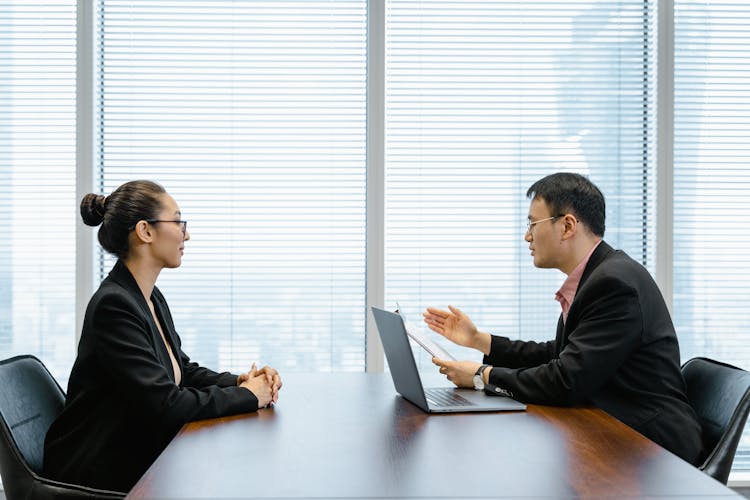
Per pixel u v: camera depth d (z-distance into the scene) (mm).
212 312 3219
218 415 1777
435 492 1180
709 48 3316
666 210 3264
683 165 3318
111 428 1856
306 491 1188
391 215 3248
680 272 3320
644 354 2008
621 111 3303
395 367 1982
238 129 3227
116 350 1816
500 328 3277
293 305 3242
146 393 1762
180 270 3205
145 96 3201
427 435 1573
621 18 3309
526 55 3287
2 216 3191
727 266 3336
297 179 3238
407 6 3254
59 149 3197
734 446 1815
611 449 1448
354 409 1866
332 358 3252
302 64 3242
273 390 1899
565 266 2238
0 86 3191
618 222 3301
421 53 3260
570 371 1891
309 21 3242
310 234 3244
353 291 3258
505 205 3279
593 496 1153
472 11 3271
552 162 3293
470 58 3273
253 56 3230
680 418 1938
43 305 3197
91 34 3141
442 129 3266
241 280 3225
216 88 3219
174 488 1207
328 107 3246
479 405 1870
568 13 3293
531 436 1561
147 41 3205
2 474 1812
